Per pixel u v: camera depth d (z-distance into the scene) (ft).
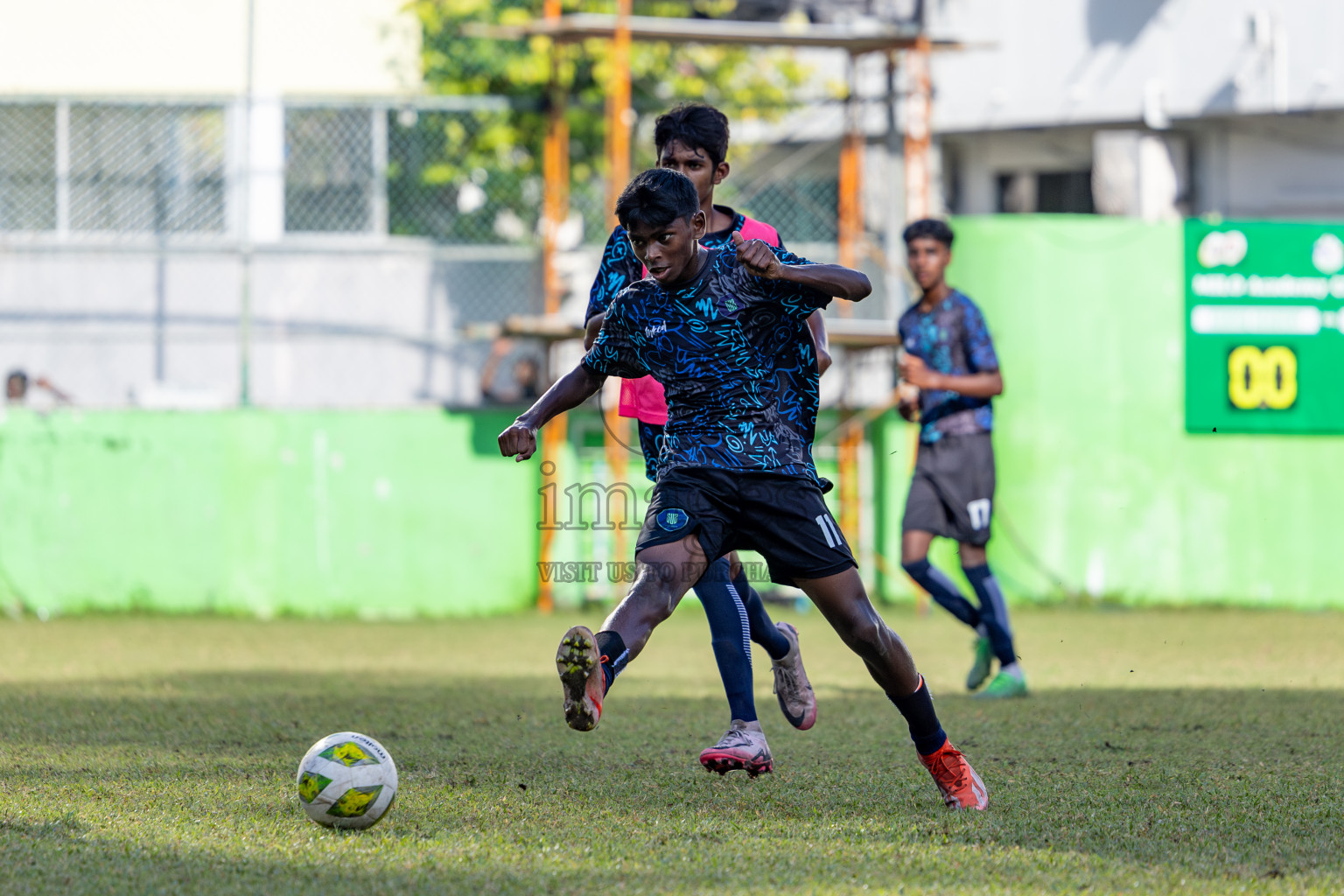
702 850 36.99
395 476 141.90
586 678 35.96
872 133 177.06
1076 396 144.66
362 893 32.55
